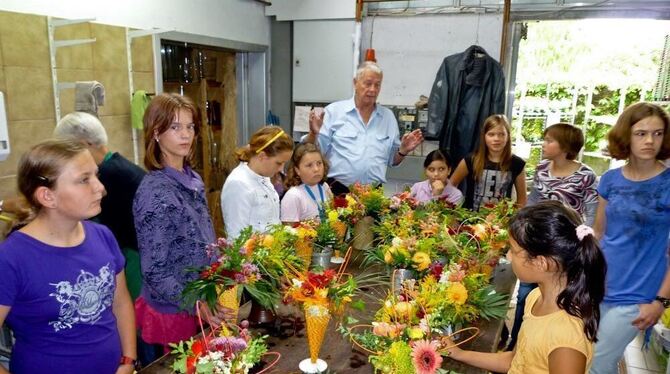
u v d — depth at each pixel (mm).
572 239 1160
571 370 1130
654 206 1790
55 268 1289
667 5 3273
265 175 2080
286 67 4605
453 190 2803
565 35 5664
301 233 1829
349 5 4070
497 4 3672
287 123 4723
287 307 1682
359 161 2992
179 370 1136
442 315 1324
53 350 1313
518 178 2869
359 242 2289
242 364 1099
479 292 1521
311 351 1316
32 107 2490
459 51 3805
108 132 3025
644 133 1761
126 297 1603
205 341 1157
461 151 3742
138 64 3197
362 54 4102
